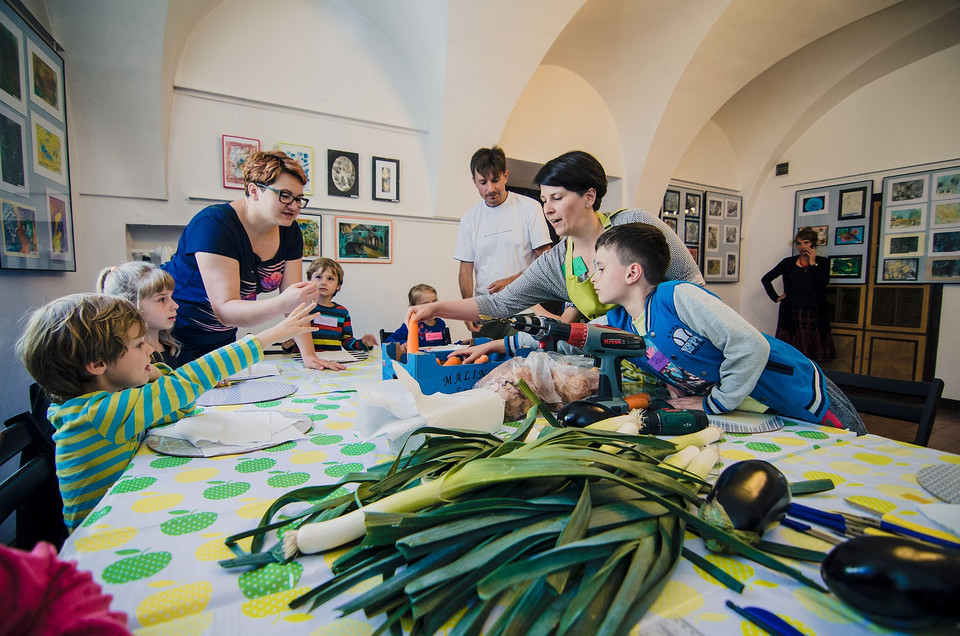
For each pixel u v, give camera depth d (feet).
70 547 1.42
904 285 13.29
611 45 11.27
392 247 10.65
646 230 3.17
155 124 7.86
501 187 7.62
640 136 12.70
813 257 14.47
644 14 10.28
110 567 1.32
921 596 0.97
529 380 2.94
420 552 1.21
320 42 9.43
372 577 1.26
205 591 1.22
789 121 15.01
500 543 1.22
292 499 1.58
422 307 3.89
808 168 15.53
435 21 8.76
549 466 1.40
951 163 12.34
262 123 9.00
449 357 3.61
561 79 12.02
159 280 3.58
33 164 5.85
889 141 13.50
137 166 7.93
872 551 1.07
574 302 4.27
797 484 1.83
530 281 4.52
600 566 1.20
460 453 1.80
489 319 3.12
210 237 3.98
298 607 1.16
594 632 1.02
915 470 2.09
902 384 3.72
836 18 10.61
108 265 7.95
